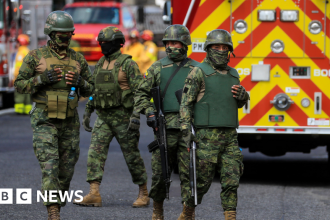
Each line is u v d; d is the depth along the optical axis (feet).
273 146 102.78
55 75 65.57
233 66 96.94
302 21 95.96
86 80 70.08
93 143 82.12
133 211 79.41
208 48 64.54
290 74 96.48
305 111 96.58
